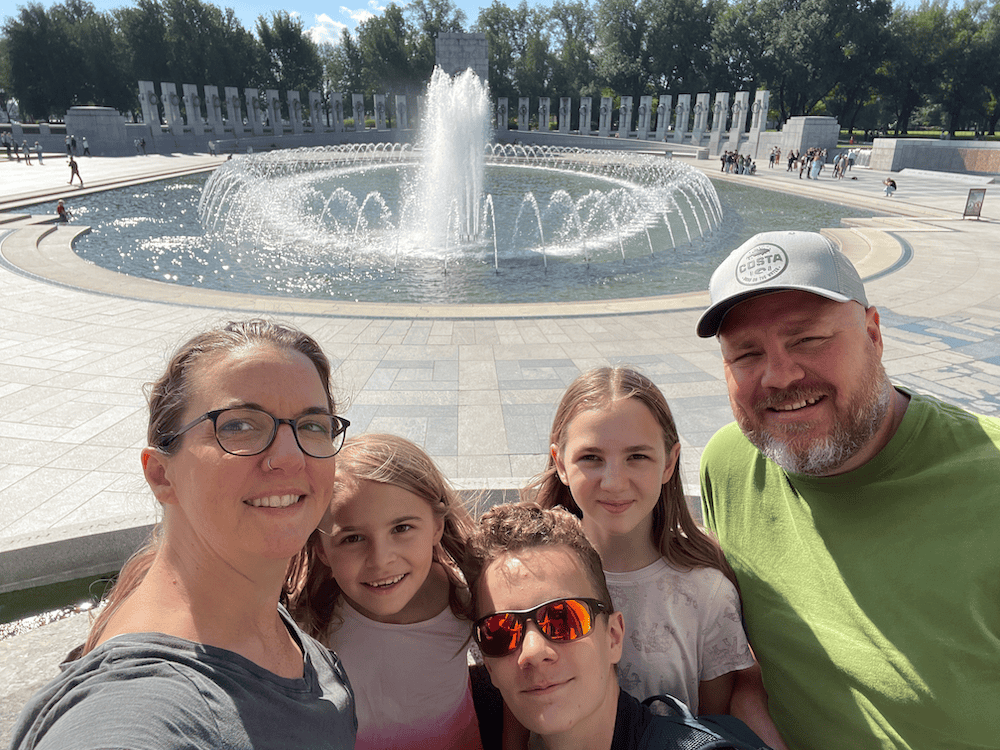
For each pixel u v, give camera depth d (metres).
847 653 1.84
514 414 7.23
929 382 8.38
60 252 16.33
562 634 1.56
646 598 2.07
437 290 14.47
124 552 4.65
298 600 1.88
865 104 80.94
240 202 26.27
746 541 2.23
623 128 68.81
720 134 57.84
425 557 1.79
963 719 1.64
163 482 1.20
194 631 1.12
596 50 90.06
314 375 1.25
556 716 1.57
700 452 6.31
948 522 1.73
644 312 11.62
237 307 11.60
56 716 0.94
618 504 1.96
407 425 6.96
